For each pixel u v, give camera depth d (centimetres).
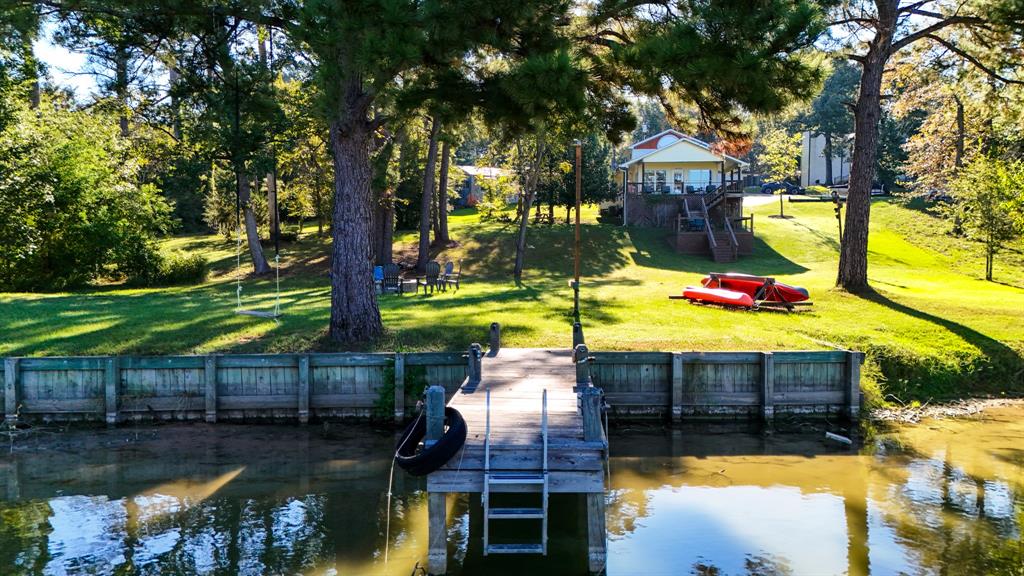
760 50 1257
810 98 1318
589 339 1802
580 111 1280
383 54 1227
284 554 942
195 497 1140
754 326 1966
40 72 3184
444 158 4384
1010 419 1578
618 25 1683
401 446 980
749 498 1141
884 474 1255
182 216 5781
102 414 1539
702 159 5234
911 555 939
